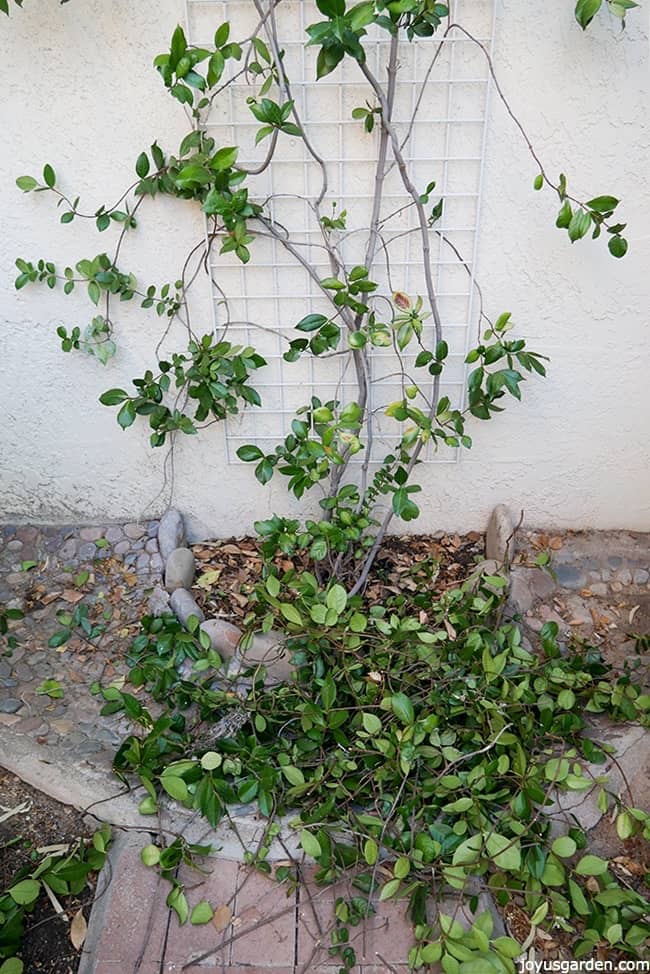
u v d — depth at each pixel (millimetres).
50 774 2201
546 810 2111
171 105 2330
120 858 2018
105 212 2475
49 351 2707
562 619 2713
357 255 2541
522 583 2793
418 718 2232
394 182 2416
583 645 2535
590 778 2172
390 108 2227
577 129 2320
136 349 2699
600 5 2119
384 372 2719
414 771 2131
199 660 2371
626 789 2148
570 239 2311
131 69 2283
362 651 2473
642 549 2924
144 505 3000
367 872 1938
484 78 2260
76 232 2520
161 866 1956
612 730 2311
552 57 2225
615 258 2490
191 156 2371
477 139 2348
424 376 2721
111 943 1845
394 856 1979
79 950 1865
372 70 2273
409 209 2451
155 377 2750
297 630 2480
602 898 1843
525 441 2820
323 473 2551
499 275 2545
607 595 2795
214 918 1897
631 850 2064
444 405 2506
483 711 2195
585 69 2234
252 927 1878
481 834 1879
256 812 2105
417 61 2246
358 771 2158
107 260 2521
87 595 2785
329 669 2404
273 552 2627
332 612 2252
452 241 2498
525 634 2656
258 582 2824
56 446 2881
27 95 2316
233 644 2547
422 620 2666
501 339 2578
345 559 2881
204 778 2004
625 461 2850
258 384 2744
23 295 2615
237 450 2604
